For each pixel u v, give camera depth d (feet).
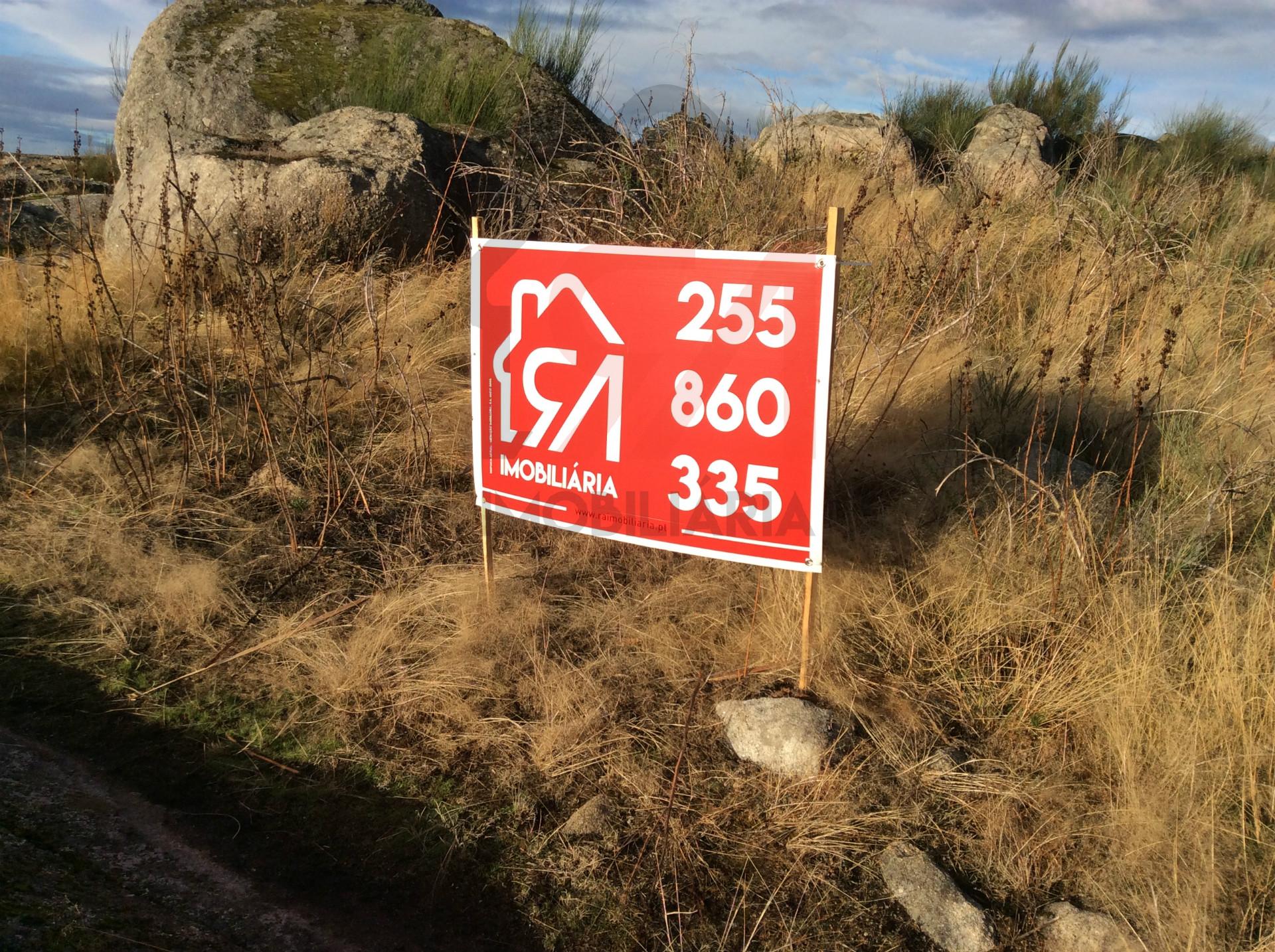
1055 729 9.48
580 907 7.78
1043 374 12.18
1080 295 18.80
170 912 7.28
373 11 33.53
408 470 14.48
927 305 17.98
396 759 9.25
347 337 17.71
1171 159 33.40
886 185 24.36
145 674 10.27
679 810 8.68
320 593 11.75
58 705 9.72
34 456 14.66
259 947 7.14
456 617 10.98
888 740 9.33
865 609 11.09
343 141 22.90
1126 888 7.82
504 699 9.99
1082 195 24.09
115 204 23.63
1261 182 33.37
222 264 19.27
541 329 10.33
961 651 10.51
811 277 8.96
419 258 21.59
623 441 10.13
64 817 8.13
